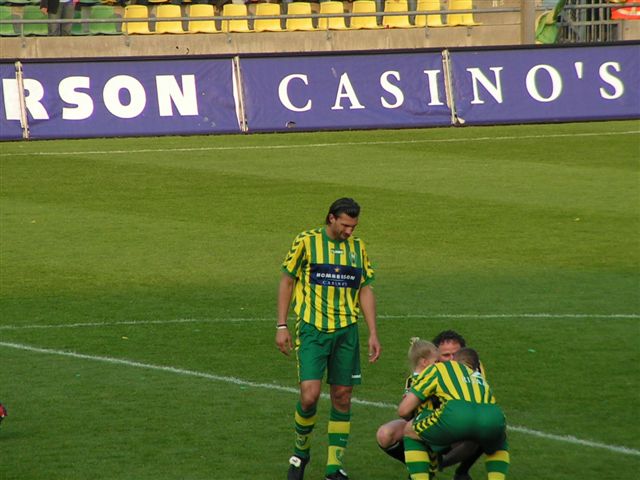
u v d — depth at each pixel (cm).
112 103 9450
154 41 11488
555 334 4375
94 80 9462
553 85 10019
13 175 7981
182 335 4422
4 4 12131
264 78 9706
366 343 4288
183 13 12581
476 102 9925
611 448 3158
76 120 9381
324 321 2925
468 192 7344
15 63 9338
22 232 6375
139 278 5372
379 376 3878
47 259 5762
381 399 3631
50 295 5069
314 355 2919
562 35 12662
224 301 4944
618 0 12481
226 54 9681
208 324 4578
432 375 2670
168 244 6069
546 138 9319
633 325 4500
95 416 3462
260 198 7219
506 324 4525
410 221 6556
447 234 6241
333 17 11644
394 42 11981
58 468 3009
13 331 4497
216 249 5950
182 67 9612
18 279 5372
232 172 8050
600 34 12569
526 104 9969
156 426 3362
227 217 6706
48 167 8244
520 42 11975
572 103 10012
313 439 3297
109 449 3162
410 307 4797
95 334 4444
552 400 3594
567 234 6219
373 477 2983
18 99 9306
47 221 6644
